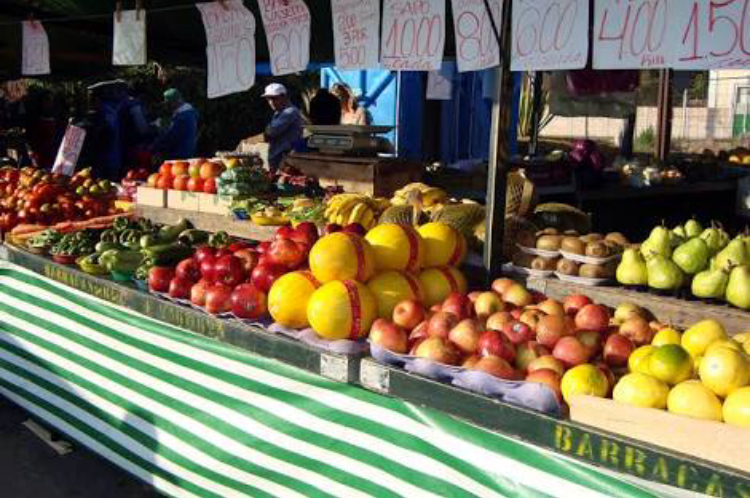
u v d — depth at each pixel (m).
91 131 7.72
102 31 8.20
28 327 4.22
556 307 2.73
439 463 2.39
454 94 10.03
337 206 4.02
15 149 11.16
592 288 3.04
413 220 3.67
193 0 6.30
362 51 3.46
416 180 5.87
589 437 2.06
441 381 2.43
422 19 3.14
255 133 15.99
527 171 7.08
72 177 6.24
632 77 10.39
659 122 10.48
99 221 5.19
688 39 2.46
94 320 3.76
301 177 5.08
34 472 4.20
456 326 2.57
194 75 14.97
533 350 2.46
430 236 3.15
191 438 3.20
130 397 3.52
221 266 3.20
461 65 3.09
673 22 2.49
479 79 10.27
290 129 7.66
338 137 6.10
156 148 7.91
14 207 5.51
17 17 7.53
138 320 3.49
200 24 7.42
